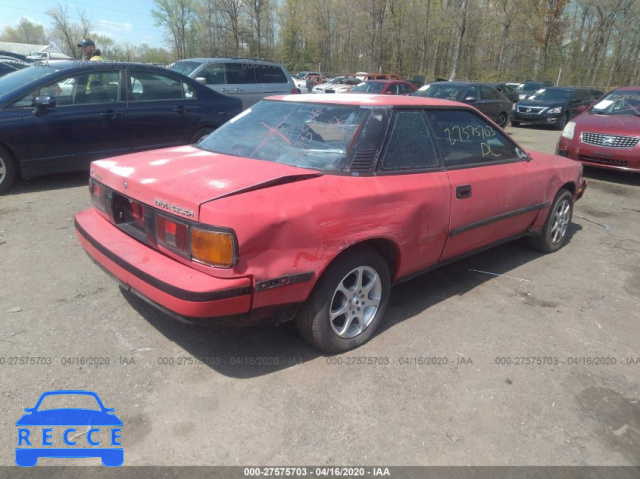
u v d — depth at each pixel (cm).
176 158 313
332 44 5538
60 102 608
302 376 273
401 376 278
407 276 332
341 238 263
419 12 4419
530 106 1698
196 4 4809
